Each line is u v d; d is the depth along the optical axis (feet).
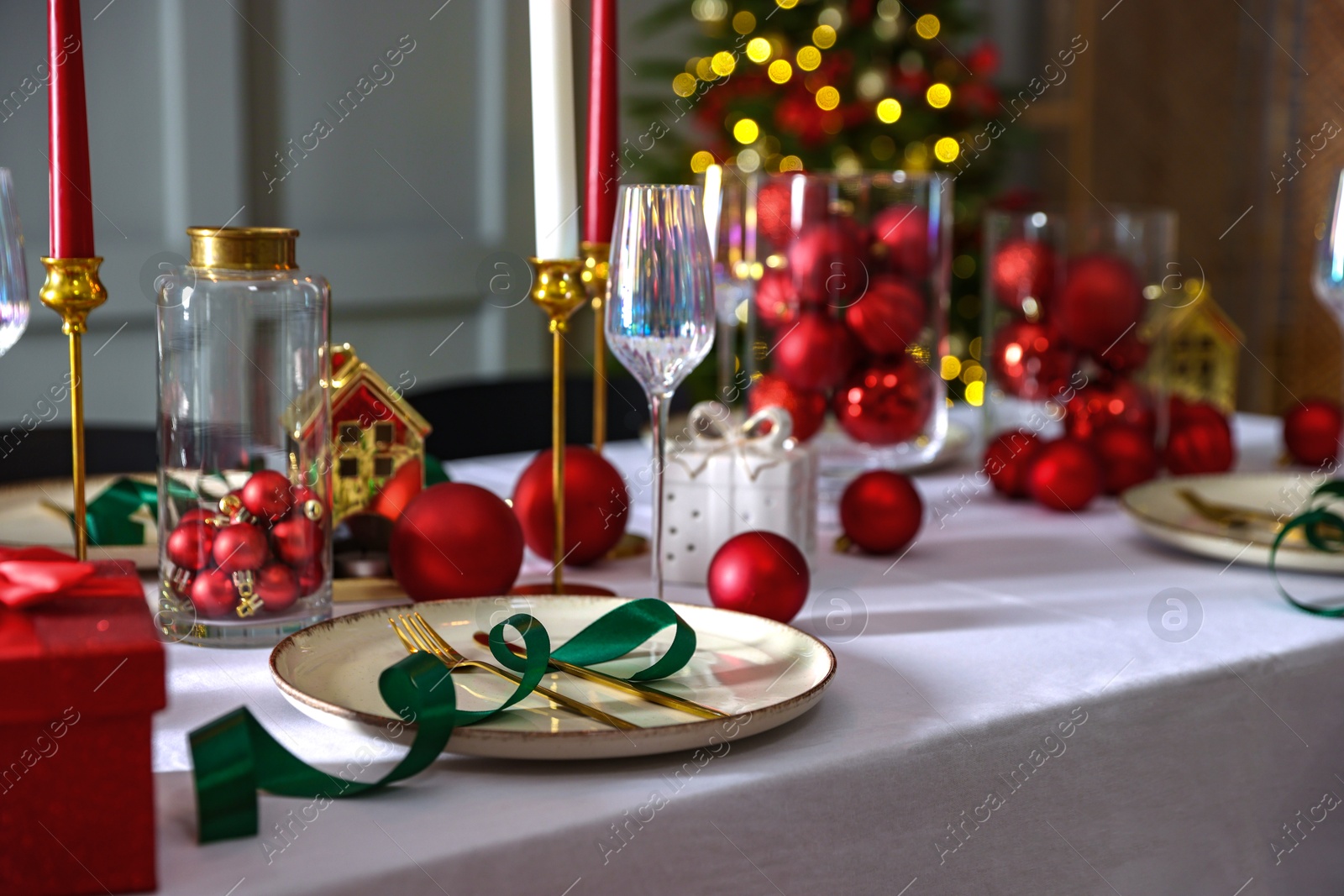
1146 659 4.51
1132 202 18.78
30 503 5.31
